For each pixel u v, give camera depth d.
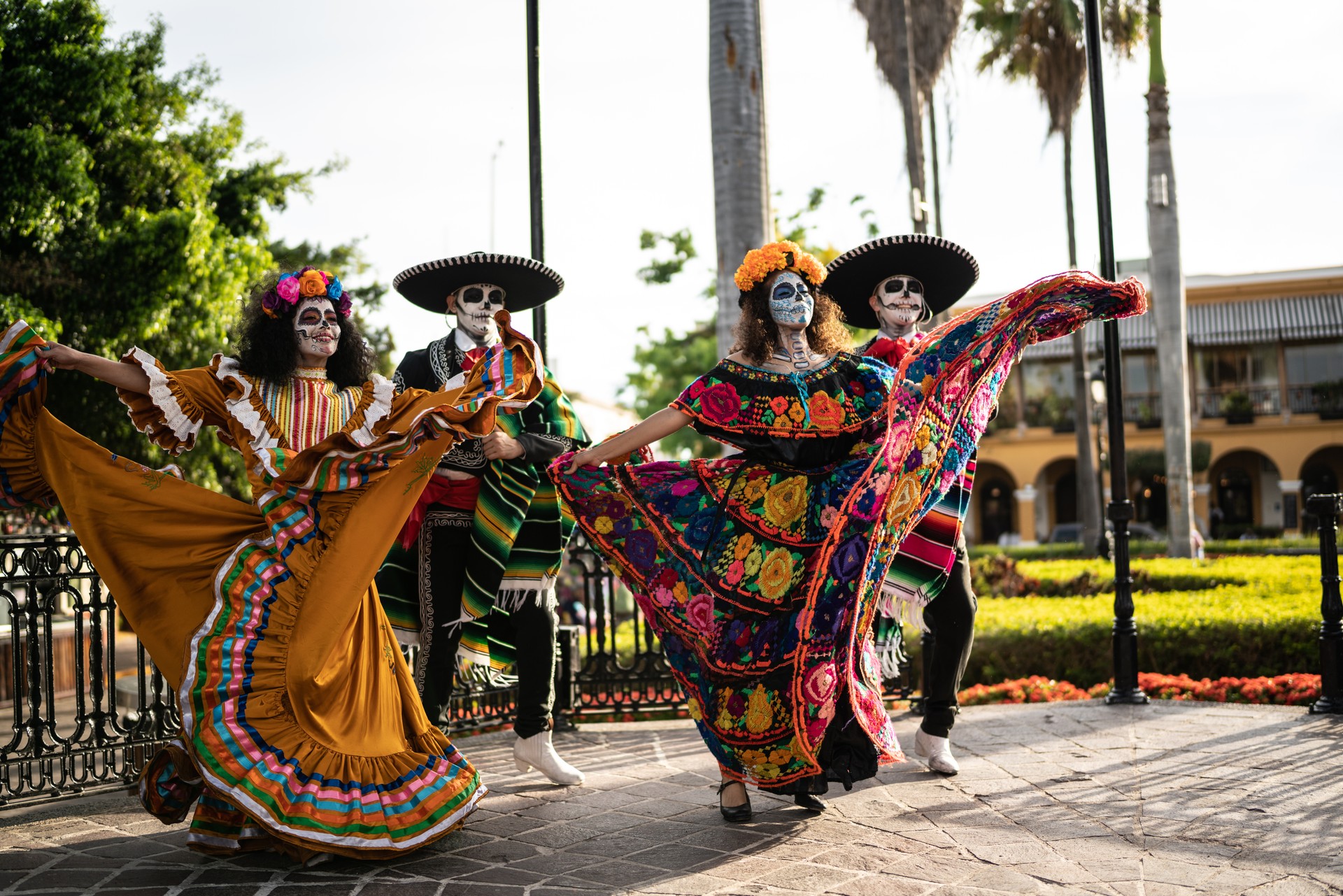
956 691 4.56
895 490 3.87
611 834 3.76
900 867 3.29
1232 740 4.90
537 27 6.12
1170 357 17.17
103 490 3.64
